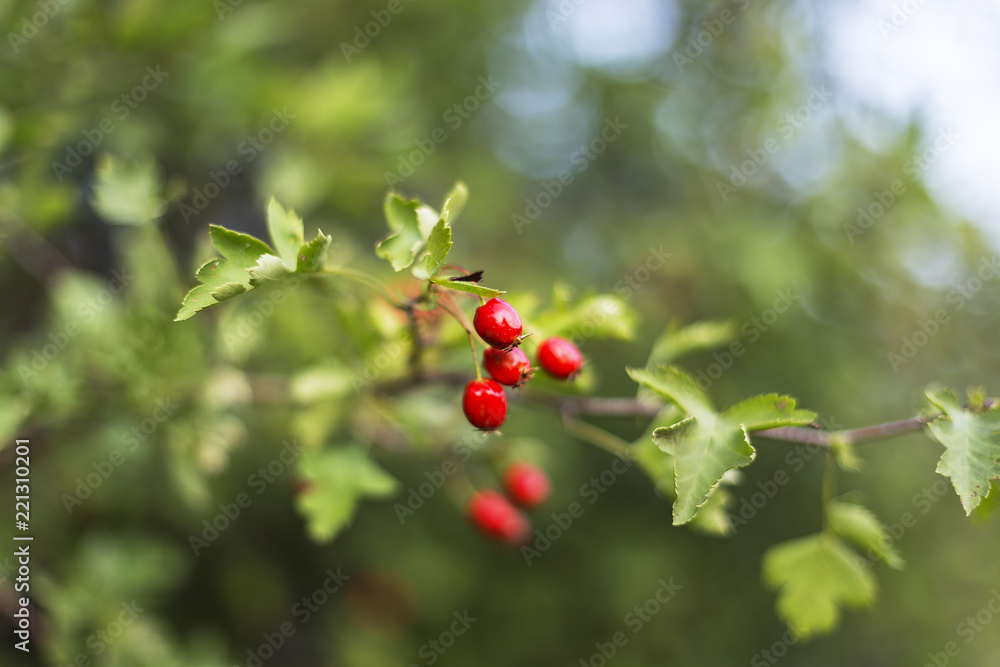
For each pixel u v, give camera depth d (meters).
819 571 0.43
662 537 0.85
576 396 0.43
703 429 0.38
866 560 0.85
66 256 0.58
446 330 0.43
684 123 0.87
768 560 0.43
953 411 0.39
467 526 0.81
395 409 0.46
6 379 0.44
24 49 0.47
